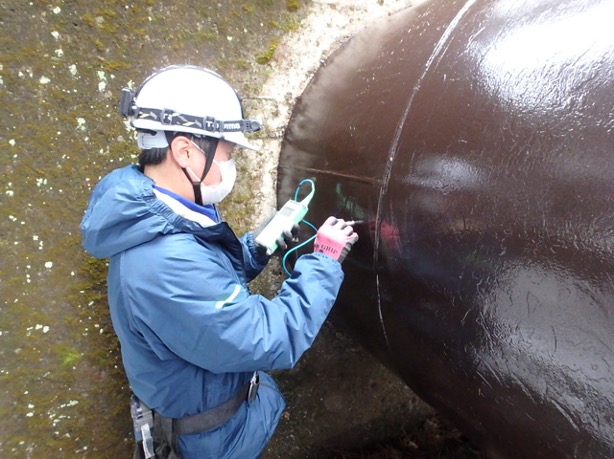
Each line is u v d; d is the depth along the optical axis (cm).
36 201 153
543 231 78
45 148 153
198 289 97
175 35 172
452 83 102
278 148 197
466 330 99
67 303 160
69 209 158
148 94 102
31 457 159
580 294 73
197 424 119
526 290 82
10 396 154
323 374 217
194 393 115
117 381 170
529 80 84
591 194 71
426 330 113
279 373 209
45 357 158
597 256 70
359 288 140
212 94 104
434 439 239
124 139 165
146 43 167
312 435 219
